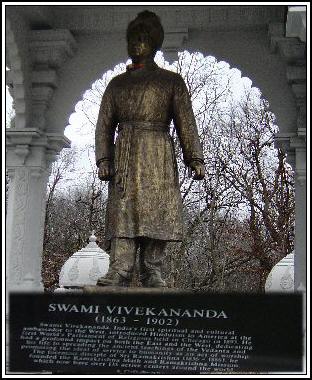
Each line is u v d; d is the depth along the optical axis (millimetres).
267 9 11500
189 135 9602
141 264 9484
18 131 11594
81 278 14117
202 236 27812
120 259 9148
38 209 11758
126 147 9438
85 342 8758
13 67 11375
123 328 8703
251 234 27094
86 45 12242
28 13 11258
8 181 11828
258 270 27266
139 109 9578
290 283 13312
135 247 9273
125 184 9320
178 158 23609
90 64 12188
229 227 28094
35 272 11617
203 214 27016
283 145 10992
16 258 11547
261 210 26781
